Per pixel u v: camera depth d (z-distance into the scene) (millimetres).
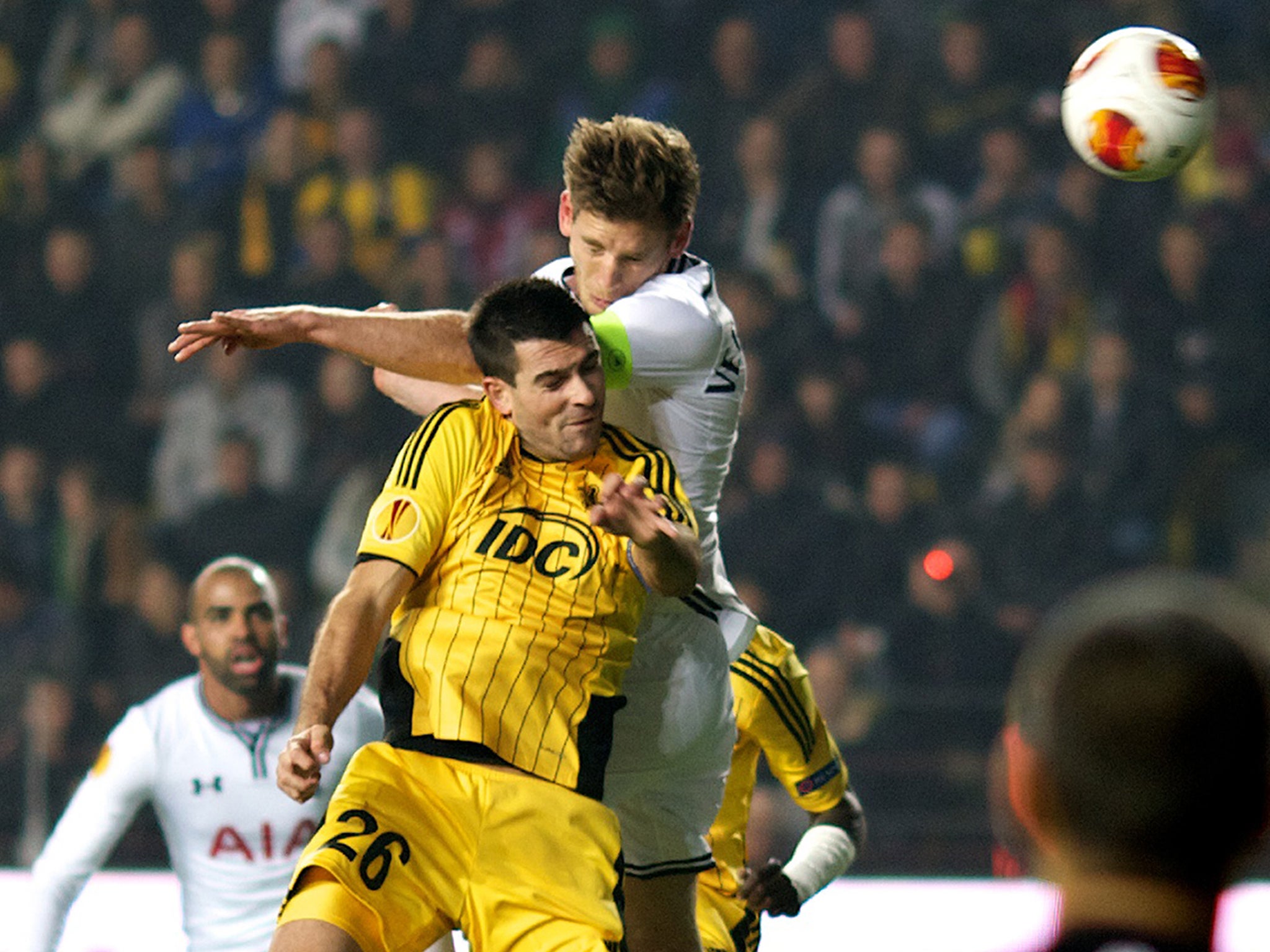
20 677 27016
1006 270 34438
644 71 37719
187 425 34406
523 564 11086
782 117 35844
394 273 35688
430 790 10984
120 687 27797
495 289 11016
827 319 34594
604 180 11594
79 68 39062
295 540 32562
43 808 26781
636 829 12117
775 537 30953
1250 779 4539
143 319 36031
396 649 11273
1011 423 33188
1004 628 30109
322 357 34906
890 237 34250
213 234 36312
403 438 33438
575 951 10734
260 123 37969
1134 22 37125
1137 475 32125
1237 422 33094
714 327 11711
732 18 37781
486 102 37250
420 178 36812
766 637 13977
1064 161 35750
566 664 11078
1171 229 34344
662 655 11812
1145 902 4590
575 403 10867
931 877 26797
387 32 38219
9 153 38500
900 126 35500
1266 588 31422
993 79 36406
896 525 31172
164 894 22297
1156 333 33688
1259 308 34281
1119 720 4547
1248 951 21047
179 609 31375
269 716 16422
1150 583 5219
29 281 36312
